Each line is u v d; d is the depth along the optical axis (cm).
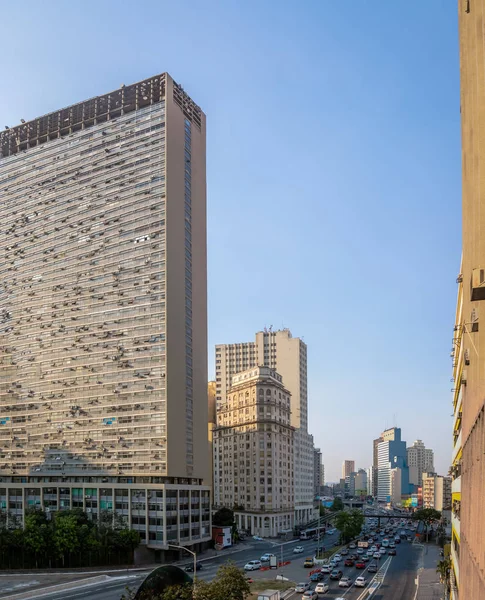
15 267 16288
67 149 15925
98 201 15012
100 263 14650
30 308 15688
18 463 15012
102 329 14275
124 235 14375
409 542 18088
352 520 17138
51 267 15512
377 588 9512
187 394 13912
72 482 13912
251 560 12938
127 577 10262
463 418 5191
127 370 13725
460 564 5162
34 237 16038
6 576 10331
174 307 13738
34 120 16850
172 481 13312
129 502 12875
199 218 15300
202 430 14450
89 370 14300
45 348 15150
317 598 8675
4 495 14512
